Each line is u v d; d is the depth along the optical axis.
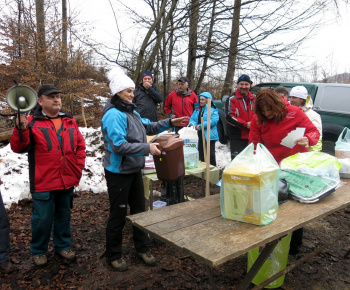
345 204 2.27
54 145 2.71
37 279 2.65
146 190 3.59
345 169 2.91
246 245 1.64
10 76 9.41
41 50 8.83
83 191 4.79
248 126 4.58
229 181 1.96
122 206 2.68
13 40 9.21
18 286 2.56
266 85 6.66
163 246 3.26
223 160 6.72
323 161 2.58
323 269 2.97
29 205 4.19
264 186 1.88
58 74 8.91
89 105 10.13
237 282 2.68
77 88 9.07
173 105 5.72
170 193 3.32
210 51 8.97
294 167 2.56
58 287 2.56
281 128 2.92
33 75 8.59
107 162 2.63
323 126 5.66
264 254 1.89
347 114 5.49
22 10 9.20
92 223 3.75
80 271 2.79
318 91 5.89
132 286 2.59
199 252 1.57
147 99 5.02
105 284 2.61
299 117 2.86
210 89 12.95
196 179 5.66
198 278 2.71
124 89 2.53
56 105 2.73
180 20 7.38
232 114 4.69
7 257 2.73
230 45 8.50
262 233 1.78
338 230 3.83
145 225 1.95
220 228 1.88
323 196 2.28
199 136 5.29
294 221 1.95
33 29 9.09
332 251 3.31
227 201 2.00
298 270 2.94
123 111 2.57
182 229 1.88
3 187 4.32
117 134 2.44
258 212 1.88
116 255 2.78
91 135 6.16
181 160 2.86
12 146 2.56
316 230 3.83
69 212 2.95
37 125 2.68
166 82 11.37
